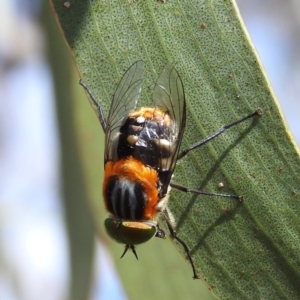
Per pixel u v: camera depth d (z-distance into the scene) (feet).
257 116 0.55
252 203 0.56
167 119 0.57
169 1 0.55
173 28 0.55
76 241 0.59
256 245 0.56
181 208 0.57
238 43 0.55
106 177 0.58
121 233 0.57
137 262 0.59
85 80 0.56
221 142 0.56
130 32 0.55
